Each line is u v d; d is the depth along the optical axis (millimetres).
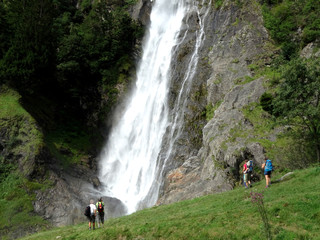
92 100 51312
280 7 40531
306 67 22844
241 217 15383
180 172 32406
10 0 46188
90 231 20328
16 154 38312
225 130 30438
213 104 36750
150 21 57969
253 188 20078
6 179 36531
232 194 20531
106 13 56281
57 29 54000
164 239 15688
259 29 40594
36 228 32625
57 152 42062
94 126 49625
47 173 37500
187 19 50531
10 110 41062
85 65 51062
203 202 20859
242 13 43562
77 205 35406
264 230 13375
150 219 19844
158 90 46469
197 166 32094
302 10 38969
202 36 46094
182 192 28078
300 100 22656
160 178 35750
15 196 34781
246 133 28484
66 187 37312
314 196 15320
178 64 45875
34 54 45562
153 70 50156
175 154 36438
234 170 25734
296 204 14977
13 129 39812
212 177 27406
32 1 46344
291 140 25578
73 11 62844
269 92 30906
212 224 15469
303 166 22766
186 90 41281
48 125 45344
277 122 23312
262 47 38594
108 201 36125
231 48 40844
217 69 39656
